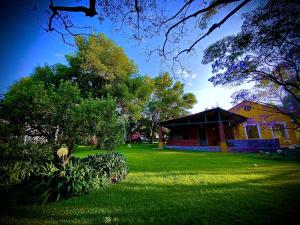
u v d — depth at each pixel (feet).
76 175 16.80
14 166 16.69
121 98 79.51
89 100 22.34
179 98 120.06
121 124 23.75
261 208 12.09
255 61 20.07
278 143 49.29
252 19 13.73
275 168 26.09
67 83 21.07
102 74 74.28
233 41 16.97
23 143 18.11
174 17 16.43
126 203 14.14
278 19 12.42
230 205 12.90
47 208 13.41
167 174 24.18
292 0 11.17
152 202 14.17
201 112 62.03
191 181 20.06
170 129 80.74
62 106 19.48
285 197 13.92
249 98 30.73
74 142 20.99
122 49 78.54
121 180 21.53
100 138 21.65
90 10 10.76
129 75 92.99
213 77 24.80
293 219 10.29
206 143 71.67
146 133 134.92
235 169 26.18
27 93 18.63
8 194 13.80
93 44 72.23
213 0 15.79
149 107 119.34
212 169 26.71
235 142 56.49
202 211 12.13
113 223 11.05
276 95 28.78
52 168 17.47
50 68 74.79
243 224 10.18
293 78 22.15
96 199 15.11
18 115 18.42
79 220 11.53
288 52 16.47
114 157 25.54
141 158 41.98
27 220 11.62
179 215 11.70
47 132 20.29
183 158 40.86
